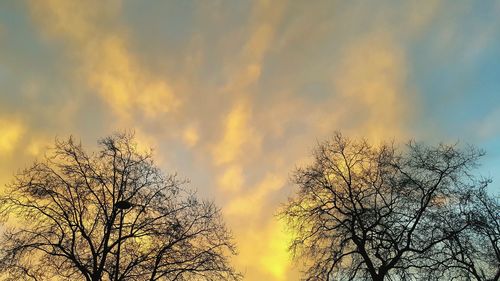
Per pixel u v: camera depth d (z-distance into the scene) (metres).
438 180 26.33
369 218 25.64
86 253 26.36
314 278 25.44
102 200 27.56
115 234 27.17
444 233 24.80
